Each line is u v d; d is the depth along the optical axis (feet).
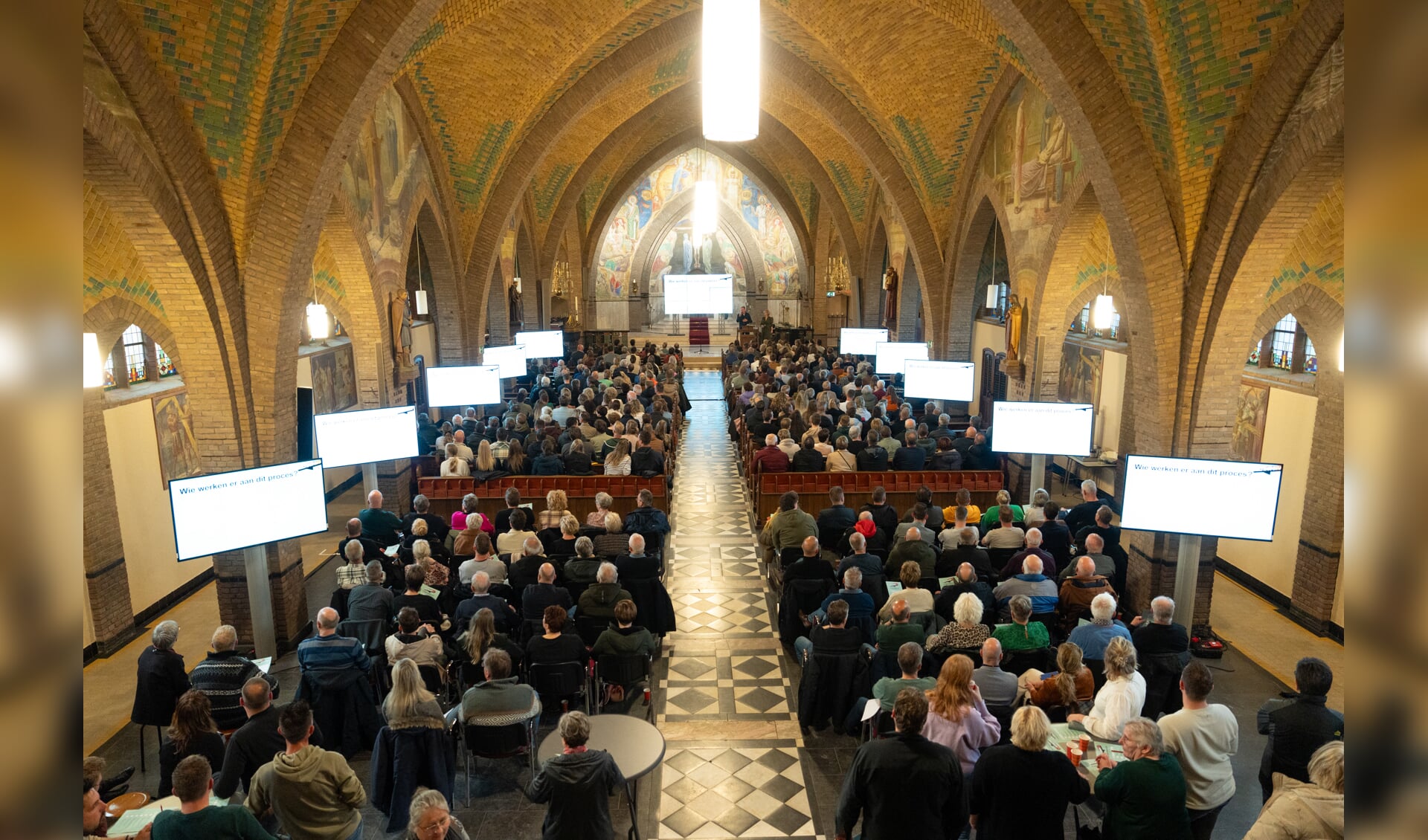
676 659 34.60
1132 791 17.26
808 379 74.54
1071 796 17.28
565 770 18.78
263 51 31.53
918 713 17.37
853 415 56.29
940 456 47.42
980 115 58.70
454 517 36.29
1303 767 19.34
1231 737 19.58
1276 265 33.68
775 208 133.69
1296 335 40.65
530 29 50.34
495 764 27.32
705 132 25.23
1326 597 37.04
